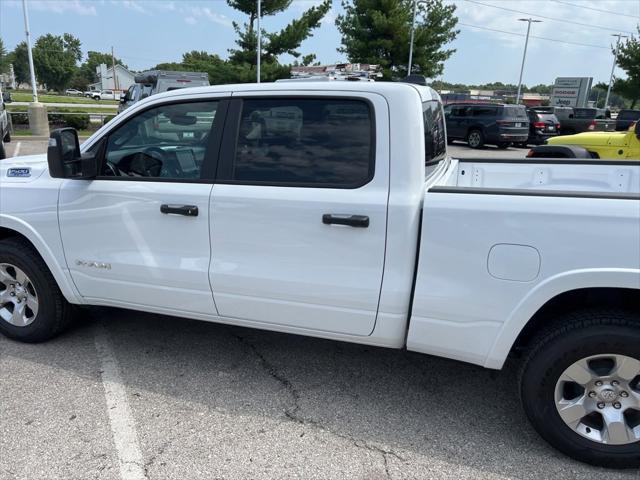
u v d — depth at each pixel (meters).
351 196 2.72
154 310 3.38
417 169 2.68
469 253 2.55
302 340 3.92
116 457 2.63
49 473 2.52
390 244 2.68
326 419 2.98
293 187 2.84
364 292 2.76
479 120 20.23
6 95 21.00
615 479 2.53
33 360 3.56
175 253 3.15
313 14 29.56
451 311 2.64
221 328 4.09
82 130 21.61
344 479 2.52
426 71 32.69
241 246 2.97
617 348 2.43
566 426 2.59
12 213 3.52
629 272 2.32
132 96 19.56
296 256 2.86
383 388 3.30
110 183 3.25
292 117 2.88
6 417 2.94
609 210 2.33
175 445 2.73
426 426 2.93
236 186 2.96
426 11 32.16
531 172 4.15
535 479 2.53
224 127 3.02
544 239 2.42
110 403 3.08
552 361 2.53
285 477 2.53
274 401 3.14
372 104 2.73
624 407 2.53
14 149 15.09
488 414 3.05
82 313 4.06
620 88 33.00
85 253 3.39
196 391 3.22
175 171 3.15
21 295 3.72
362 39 31.42
